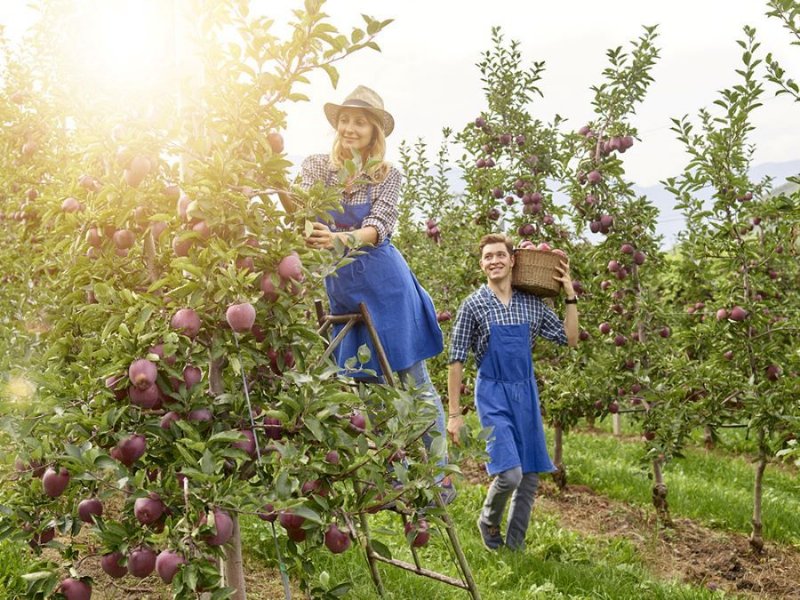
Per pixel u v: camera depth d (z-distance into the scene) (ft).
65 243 9.11
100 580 12.69
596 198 23.22
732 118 18.95
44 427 7.87
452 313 26.61
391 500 8.57
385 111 12.06
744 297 20.04
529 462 17.13
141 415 7.90
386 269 12.61
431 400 9.59
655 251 24.04
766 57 15.34
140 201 8.14
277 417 7.83
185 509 7.01
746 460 31.04
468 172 25.80
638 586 16.02
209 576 6.96
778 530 20.88
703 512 22.56
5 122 21.42
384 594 13.12
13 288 17.76
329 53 7.94
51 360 9.03
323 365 8.91
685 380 19.80
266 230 8.03
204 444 7.07
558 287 17.62
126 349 7.48
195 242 7.87
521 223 24.88
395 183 12.35
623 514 22.22
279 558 8.28
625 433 36.11
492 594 14.62
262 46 7.93
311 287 8.74
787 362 18.75
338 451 8.46
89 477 7.21
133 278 8.84
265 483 7.73
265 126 8.37
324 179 12.42
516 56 25.35
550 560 17.13
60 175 19.94
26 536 8.32
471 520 19.90
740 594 16.74
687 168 19.98
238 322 7.38
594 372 22.27
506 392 17.07
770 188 25.36
